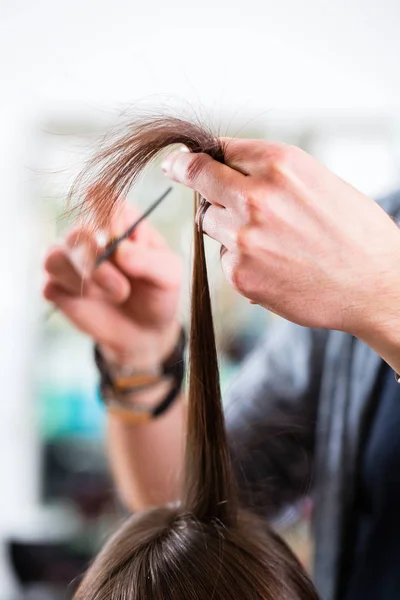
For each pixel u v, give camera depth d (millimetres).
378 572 757
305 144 1997
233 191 434
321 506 818
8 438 2107
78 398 2098
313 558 854
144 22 1965
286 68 1960
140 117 528
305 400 859
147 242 760
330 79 1967
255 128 1979
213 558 522
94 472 2082
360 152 1998
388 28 1939
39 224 2057
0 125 2021
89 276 727
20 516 2049
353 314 442
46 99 2008
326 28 1950
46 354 2104
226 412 864
